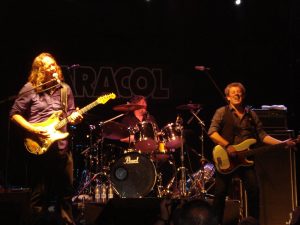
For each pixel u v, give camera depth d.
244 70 8.70
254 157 5.77
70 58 8.16
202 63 8.66
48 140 4.76
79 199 6.89
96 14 8.31
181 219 2.41
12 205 4.45
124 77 8.37
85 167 7.37
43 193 4.82
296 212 4.11
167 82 8.53
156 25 8.52
